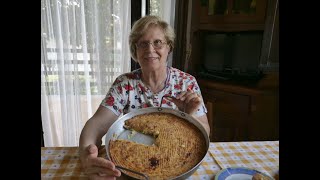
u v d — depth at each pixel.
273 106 1.75
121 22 1.83
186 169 0.72
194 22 1.79
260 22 1.63
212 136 1.88
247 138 1.87
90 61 1.90
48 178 0.80
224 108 1.85
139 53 1.15
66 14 1.77
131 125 0.91
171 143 0.82
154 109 0.99
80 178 0.80
